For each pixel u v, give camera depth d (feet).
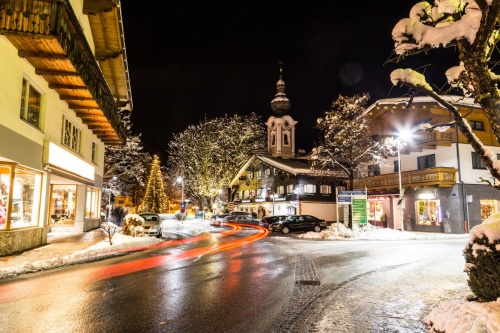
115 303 24.71
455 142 97.14
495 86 17.40
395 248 61.21
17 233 45.44
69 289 28.68
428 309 23.68
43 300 25.20
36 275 34.60
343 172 117.29
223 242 72.64
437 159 101.45
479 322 15.43
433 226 100.78
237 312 23.20
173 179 215.51
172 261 45.09
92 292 27.76
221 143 175.11
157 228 81.66
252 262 44.75
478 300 18.58
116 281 32.01
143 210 187.11
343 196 88.79
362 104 99.45
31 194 50.57
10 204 44.14
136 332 19.21
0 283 30.81
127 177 156.76
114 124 76.69
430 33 18.06
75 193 77.05
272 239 80.69
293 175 156.35
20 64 42.57
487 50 18.03
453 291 28.89
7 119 40.37
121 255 51.01
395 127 109.19
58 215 76.64
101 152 92.89
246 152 177.06
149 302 25.13
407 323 20.77
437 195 99.66
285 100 219.20
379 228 90.68
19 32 35.29
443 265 42.80
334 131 100.73
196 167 173.88
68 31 40.24
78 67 45.68
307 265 42.83
